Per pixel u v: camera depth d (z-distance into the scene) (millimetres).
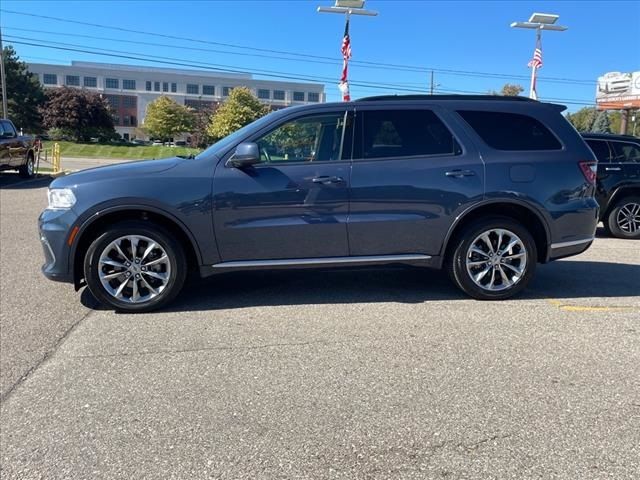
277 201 4863
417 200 5008
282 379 3568
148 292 4980
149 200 4711
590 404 3232
